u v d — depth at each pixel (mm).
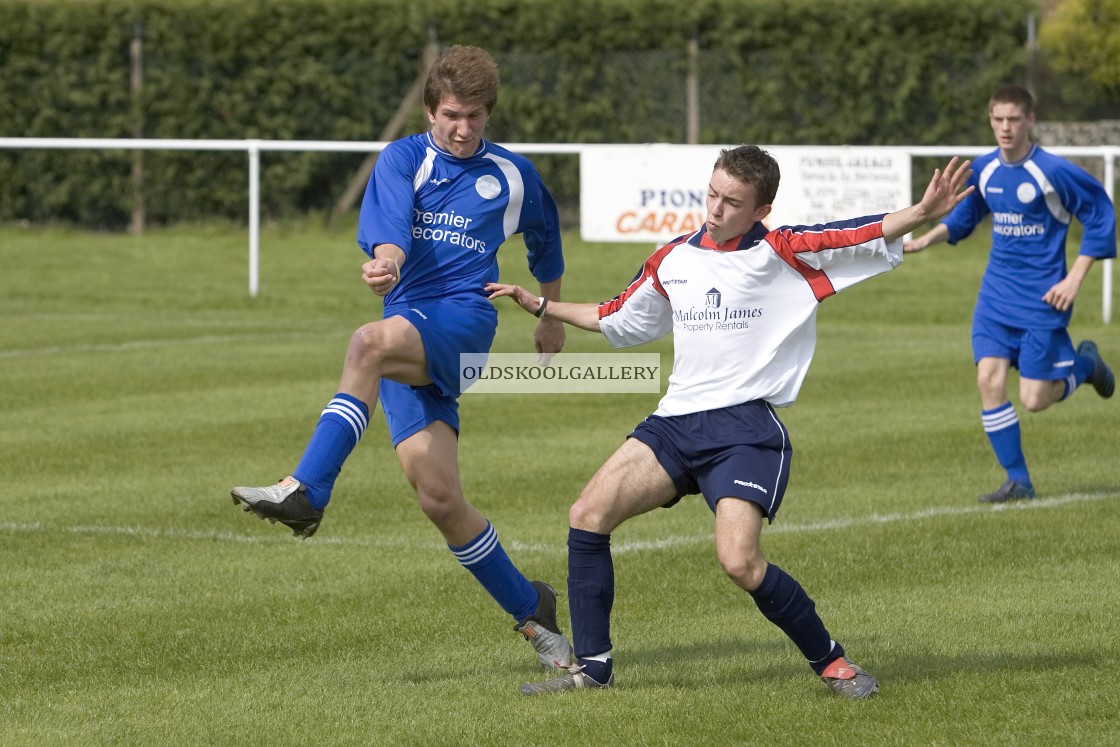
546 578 22938
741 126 75625
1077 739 14953
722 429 16453
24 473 30500
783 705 16266
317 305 58281
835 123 74750
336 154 77875
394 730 15750
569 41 75500
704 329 16703
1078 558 23422
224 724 16047
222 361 44875
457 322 17438
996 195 28578
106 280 64938
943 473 30438
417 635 19938
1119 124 73062
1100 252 28047
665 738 15250
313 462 16172
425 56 76812
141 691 17422
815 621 16344
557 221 19250
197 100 77125
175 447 32969
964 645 18672
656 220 53125
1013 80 74062
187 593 21984
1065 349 28891
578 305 18062
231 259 71062
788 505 27656
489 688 17344
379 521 26719
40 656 18969
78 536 25500
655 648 19156
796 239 16484
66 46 76562
